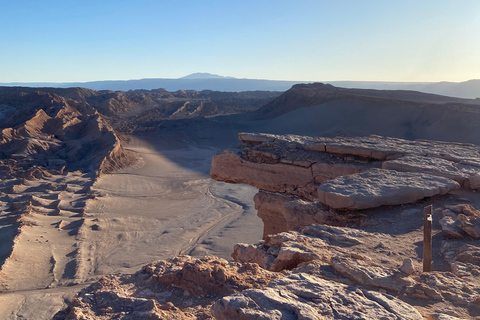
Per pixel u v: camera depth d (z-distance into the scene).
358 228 10.42
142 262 30.80
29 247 31.70
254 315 4.34
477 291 5.70
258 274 7.33
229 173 18.48
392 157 15.70
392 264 7.19
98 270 29.03
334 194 11.29
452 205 11.17
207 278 6.88
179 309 6.05
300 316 4.32
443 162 14.24
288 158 17.08
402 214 10.86
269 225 18.09
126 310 5.90
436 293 5.57
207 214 43.97
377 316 4.47
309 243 8.62
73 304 6.14
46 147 73.44
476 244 8.11
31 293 25.08
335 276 6.43
